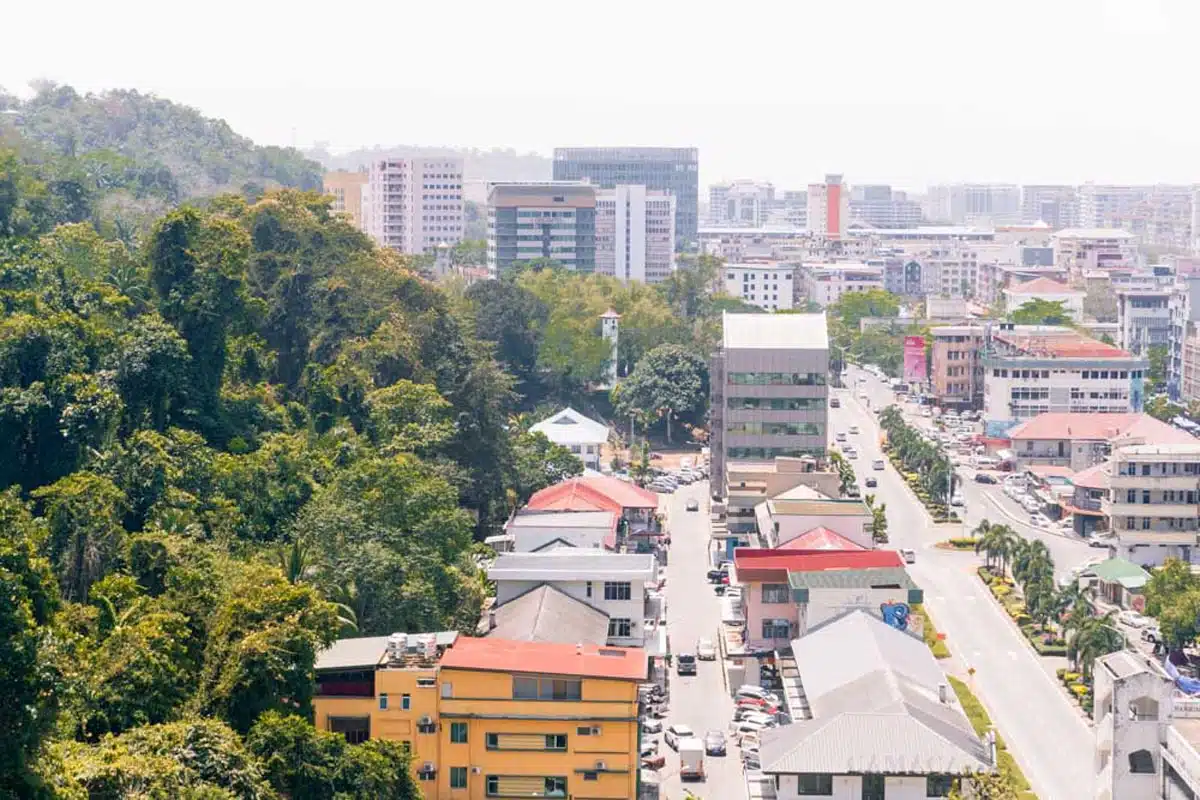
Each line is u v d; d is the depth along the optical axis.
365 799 184.62
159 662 189.00
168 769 166.75
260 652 193.12
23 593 169.00
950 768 196.00
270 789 178.00
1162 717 190.00
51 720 161.50
